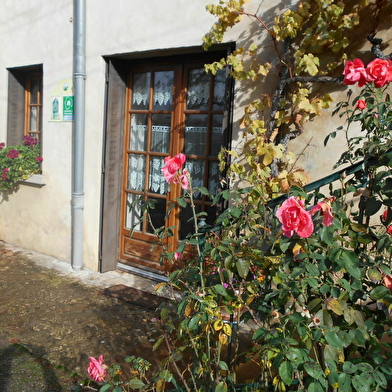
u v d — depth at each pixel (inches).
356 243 68.9
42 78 242.1
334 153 133.6
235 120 153.2
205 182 179.6
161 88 194.2
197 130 182.2
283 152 141.0
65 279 195.6
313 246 69.2
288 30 130.6
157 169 197.2
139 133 203.9
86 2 200.1
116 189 206.4
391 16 122.5
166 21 172.6
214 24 150.9
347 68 79.7
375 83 77.2
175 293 172.9
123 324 148.0
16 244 253.4
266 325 75.5
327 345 59.7
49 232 231.1
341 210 70.9
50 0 218.1
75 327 145.3
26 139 247.0
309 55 128.6
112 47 191.3
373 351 66.7
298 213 59.7
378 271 65.7
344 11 128.2
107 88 198.2
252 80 148.6
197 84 182.1
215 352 84.0
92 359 76.3
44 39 224.2
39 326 145.9
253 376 103.5
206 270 87.4
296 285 65.2
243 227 81.4
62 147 219.3
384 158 72.2
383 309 68.9
